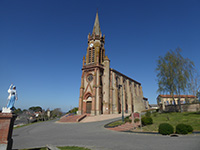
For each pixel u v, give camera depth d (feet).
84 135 56.70
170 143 37.45
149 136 49.96
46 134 63.72
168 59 120.57
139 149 32.83
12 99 30.96
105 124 88.89
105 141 43.06
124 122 82.79
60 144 41.14
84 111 154.92
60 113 308.19
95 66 162.40
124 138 47.37
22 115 224.33
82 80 165.58
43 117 204.54
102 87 165.07
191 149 30.73
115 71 184.44
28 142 46.68
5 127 28.37
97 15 204.64
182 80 110.93
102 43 188.96
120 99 181.78
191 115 84.64
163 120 78.07
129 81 219.61
